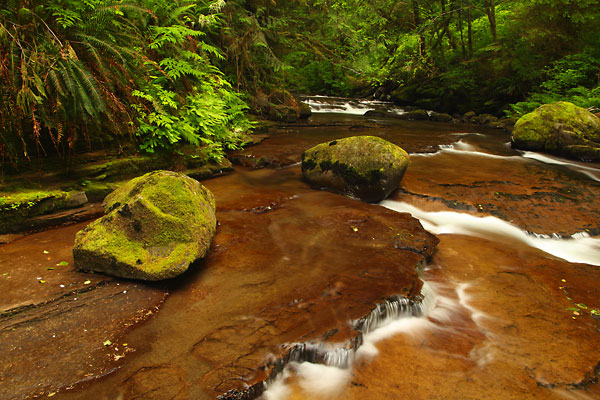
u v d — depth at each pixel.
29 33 4.38
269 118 13.28
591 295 3.95
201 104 7.42
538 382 2.75
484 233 5.53
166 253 3.61
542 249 5.16
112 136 5.74
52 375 2.44
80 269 3.62
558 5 14.20
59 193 4.77
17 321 2.87
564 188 7.06
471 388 2.68
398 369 2.85
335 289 3.57
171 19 7.32
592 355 3.04
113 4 5.22
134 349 2.74
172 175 4.20
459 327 3.37
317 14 15.18
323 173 6.68
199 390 2.40
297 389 2.63
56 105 4.32
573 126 9.77
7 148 4.50
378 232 4.93
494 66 17.25
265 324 3.05
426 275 4.28
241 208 5.59
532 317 3.54
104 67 4.94
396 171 6.10
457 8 18.27
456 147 10.65
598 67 13.35
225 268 3.91
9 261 3.72
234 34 10.96
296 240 4.65
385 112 18.53
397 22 21.06
